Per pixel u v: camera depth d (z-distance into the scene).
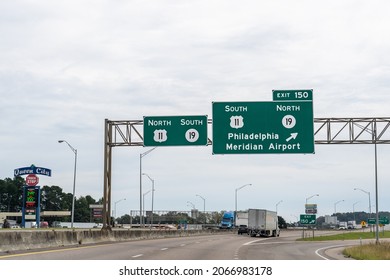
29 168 87.31
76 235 40.28
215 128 40.97
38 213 87.25
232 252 36.22
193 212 168.00
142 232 61.56
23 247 31.19
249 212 92.62
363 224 96.25
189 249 38.28
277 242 66.56
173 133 42.44
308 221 87.00
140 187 73.25
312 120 40.53
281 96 40.81
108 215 47.50
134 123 44.81
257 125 40.69
